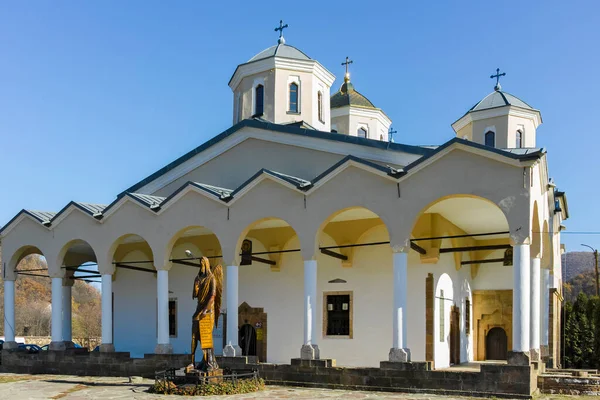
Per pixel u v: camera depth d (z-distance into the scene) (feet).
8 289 86.02
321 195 64.39
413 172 59.26
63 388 62.28
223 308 83.92
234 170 81.56
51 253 82.07
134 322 92.68
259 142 80.12
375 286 74.74
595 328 108.58
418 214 58.90
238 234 68.74
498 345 87.51
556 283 89.35
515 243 53.83
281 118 87.92
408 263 73.05
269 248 81.61
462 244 81.82
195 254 88.28
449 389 53.78
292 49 92.79
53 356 79.41
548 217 75.25
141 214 75.72
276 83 88.53
